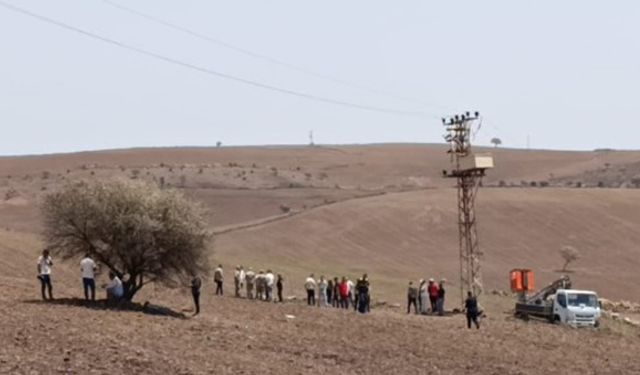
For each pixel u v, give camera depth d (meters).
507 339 54.97
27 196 155.75
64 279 61.00
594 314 70.12
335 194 172.88
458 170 82.31
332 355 40.22
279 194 172.75
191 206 50.94
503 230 133.12
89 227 48.84
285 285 87.50
